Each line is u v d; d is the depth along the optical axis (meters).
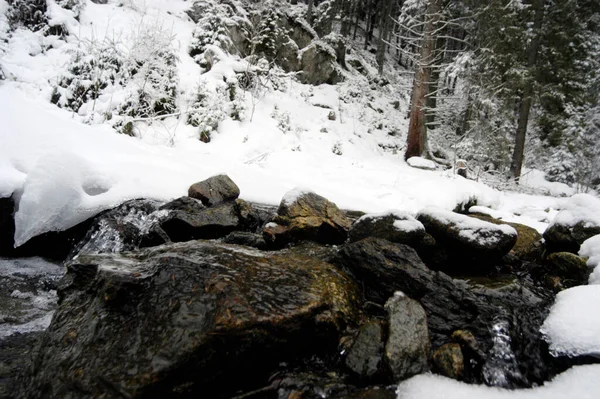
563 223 4.40
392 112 15.04
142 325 2.24
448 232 3.83
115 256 2.91
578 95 13.14
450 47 20.33
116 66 7.63
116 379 1.96
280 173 7.50
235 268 2.74
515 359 2.59
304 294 2.64
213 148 7.68
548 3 12.91
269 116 9.78
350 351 2.45
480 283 3.54
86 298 2.56
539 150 15.00
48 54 7.32
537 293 3.65
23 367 2.41
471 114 13.66
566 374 2.44
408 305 2.75
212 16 10.42
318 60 13.69
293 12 14.59
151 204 4.62
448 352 2.46
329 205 4.60
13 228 4.21
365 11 25.28
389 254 3.34
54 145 4.91
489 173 12.55
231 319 2.18
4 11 7.19
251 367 2.27
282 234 4.14
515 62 12.24
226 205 4.83
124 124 6.81
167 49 8.52
